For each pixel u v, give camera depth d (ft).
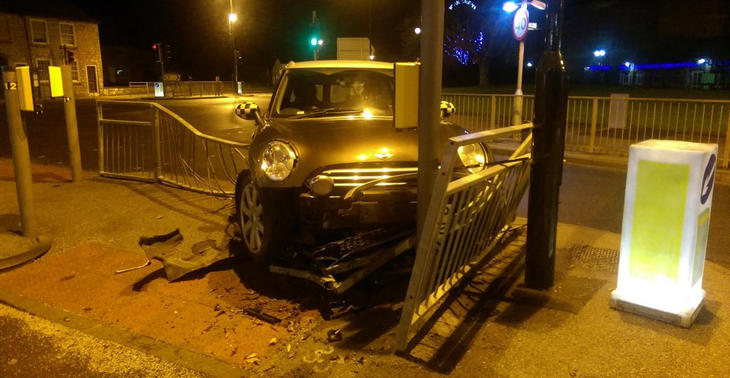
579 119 45.16
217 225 21.17
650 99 41.63
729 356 11.92
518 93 46.73
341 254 15.26
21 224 19.94
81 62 155.22
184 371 11.74
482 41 127.34
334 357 12.11
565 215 24.35
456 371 11.53
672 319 13.25
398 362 11.87
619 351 12.16
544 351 12.21
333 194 14.52
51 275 16.72
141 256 18.15
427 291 12.91
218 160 35.76
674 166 12.76
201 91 172.35
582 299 14.66
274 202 14.94
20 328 13.70
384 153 14.96
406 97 13.33
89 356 12.42
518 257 17.85
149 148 45.75
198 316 14.12
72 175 28.53
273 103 19.57
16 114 18.85
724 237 21.08
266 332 13.26
